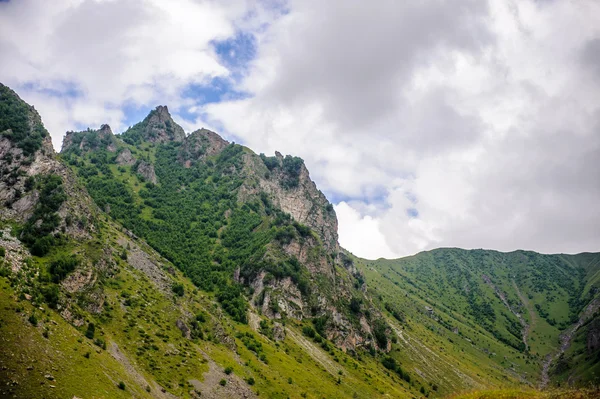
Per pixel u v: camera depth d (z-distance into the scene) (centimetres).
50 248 13812
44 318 9756
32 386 7469
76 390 7994
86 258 14400
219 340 15875
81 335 10444
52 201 15812
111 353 10712
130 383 9650
